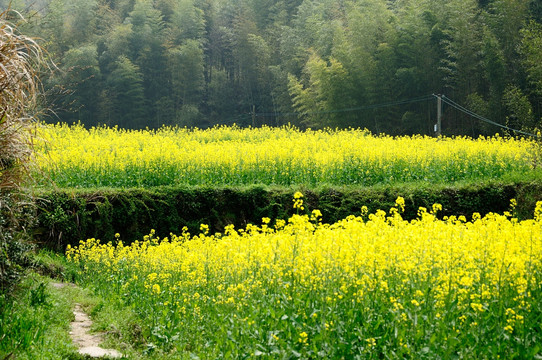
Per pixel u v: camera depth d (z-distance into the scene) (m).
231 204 14.86
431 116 42.19
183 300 7.04
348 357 4.65
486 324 4.88
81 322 7.31
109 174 15.91
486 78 37.91
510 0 36.84
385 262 5.77
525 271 5.49
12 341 5.48
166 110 61.59
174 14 70.56
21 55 5.96
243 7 74.44
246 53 65.06
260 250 6.47
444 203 14.73
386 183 16.41
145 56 61.75
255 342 4.94
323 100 45.09
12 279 7.03
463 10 38.88
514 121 35.66
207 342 5.87
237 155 17.23
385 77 42.72
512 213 14.69
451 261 5.70
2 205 6.15
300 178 16.38
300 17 62.97
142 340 6.59
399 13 48.34
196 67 62.12
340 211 14.53
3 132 5.72
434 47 40.88
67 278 10.56
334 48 47.22
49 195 13.52
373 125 43.06
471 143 21.72
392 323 4.84
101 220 14.02
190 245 10.56
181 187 14.92
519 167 17.95
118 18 69.81
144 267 9.53
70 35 59.00
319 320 5.09
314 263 5.84
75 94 55.69
